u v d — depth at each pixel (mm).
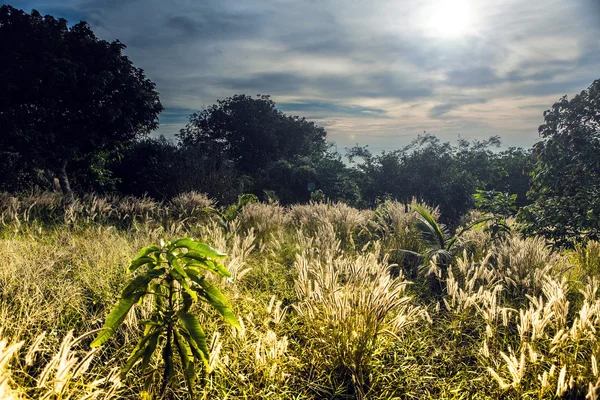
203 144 25094
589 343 3613
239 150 28422
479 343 3875
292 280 5367
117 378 2453
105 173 15656
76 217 8336
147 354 2416
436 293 5594
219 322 3797
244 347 3264
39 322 3328
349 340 3340
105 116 11648
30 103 10969
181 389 2818
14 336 2959
